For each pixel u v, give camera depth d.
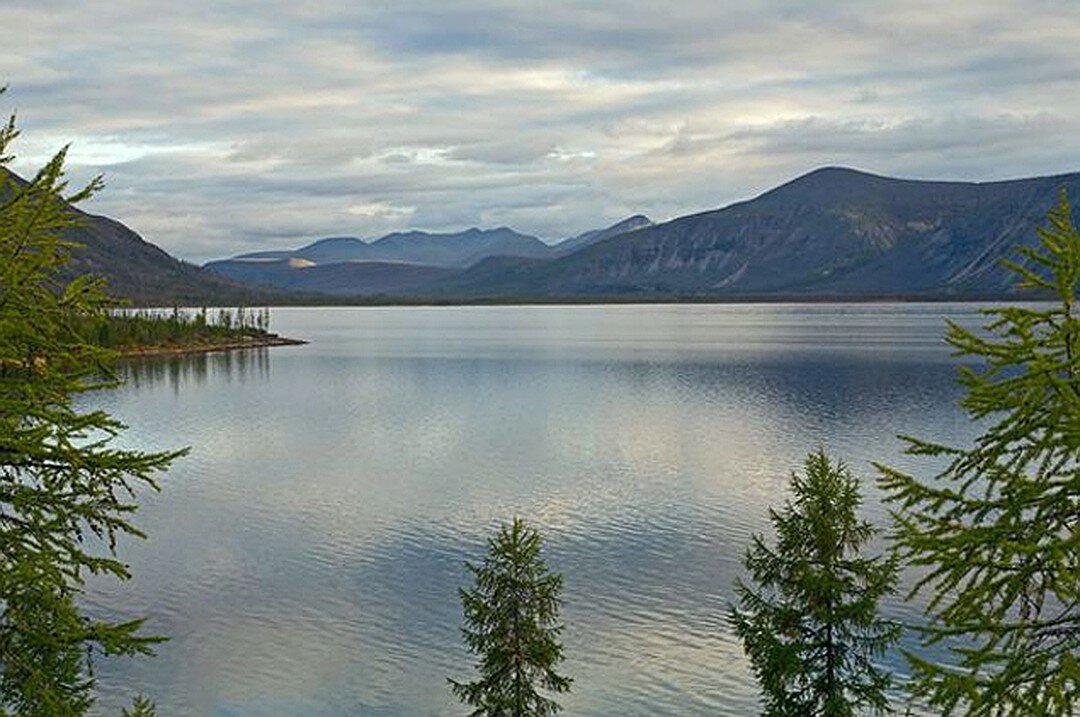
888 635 26.14
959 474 12.32
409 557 63.16
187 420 129.38
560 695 42.41
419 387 169.75
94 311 13.07
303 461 98.31
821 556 26.16
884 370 180.25
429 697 43.44
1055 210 11.98
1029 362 11.56
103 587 56.88
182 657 47.25
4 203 11.84
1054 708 10.34
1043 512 11.51
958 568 11.48
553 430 117.81
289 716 41.59
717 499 77.94
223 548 65.19
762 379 171.38
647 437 110.56
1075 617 11.35
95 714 41.22
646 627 49.84
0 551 11.91
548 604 33.03
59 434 12.27
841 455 95.50
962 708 36.72
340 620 52.00
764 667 26.70
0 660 11.95
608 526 69.81
